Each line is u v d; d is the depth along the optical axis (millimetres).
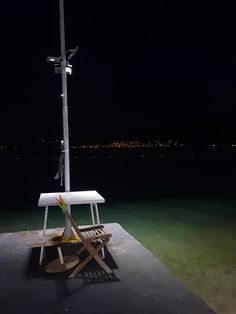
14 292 4824
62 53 7164
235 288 5746
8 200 19000
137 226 11125
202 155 86562
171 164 51500
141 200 17500
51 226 11875
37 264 5934
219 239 9164
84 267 5703
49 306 4387
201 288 5758
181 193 20031
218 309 4988
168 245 8609
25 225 12078
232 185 24000
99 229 6055
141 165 51125
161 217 12695
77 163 62031
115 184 26469
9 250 6746
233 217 12492
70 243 7047
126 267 5660
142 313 4152
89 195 6789
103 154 115938
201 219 12156
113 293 4715
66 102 7293
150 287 4879
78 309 4289
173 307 4289
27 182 30172
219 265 6945
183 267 6859
